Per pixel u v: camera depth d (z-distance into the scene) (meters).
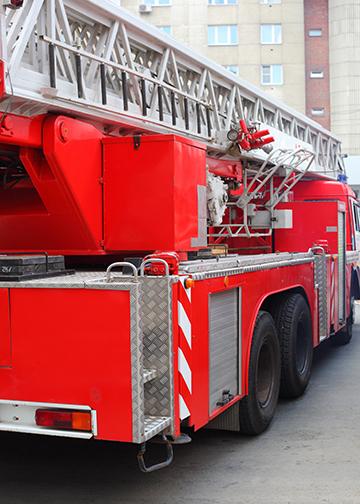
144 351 3.64
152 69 5.70
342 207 8.51
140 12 40.03
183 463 4.59
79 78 4.46
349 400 6.36
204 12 40.12
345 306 8.78
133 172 4.55
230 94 7.09
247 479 4.27
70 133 4.36
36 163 4.41
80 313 3.46
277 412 5.94
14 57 3.92
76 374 3.47
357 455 4.70
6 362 3.58
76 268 5.02
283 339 6.13
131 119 5.07
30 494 4.05
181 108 5.95
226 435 5.24
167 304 3.60
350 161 29.09
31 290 3.53
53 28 4.28
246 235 7.43
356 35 40.06
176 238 4.50
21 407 3.60
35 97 4.08
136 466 4.55
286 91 40.62
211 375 4.27
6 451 4.89
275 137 7.80
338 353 9.03
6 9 4.01
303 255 6.75
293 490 4.06
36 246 4.77
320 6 40.75
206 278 4.16
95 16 4.73
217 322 4.41
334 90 40.69
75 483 4.24
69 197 4.44
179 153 4.55
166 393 3.61
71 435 3.46
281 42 40.38
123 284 3.39
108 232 4.61
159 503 3.89
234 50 40.31
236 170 7.21
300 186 9.36
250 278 5.05
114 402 3.41
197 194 4.82
